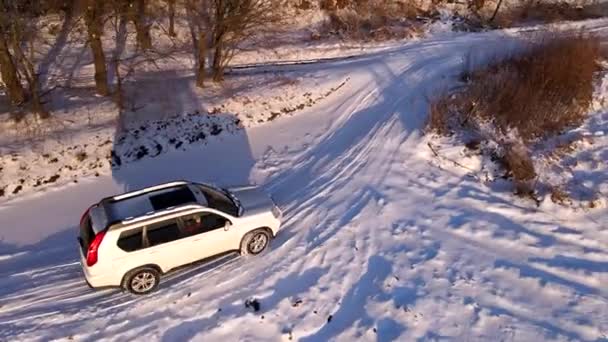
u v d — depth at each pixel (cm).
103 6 1939
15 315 1063
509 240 1274
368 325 1030
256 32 2575
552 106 1812
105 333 1014
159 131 1830
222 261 1204
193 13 2373
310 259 1205
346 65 2516
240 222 1170
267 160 1741
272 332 1015
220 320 1038
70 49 2297
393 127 1816
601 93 1991
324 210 1395
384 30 3005
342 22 3073
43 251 1310
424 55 2659
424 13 3378
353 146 1745
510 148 1586
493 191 1466
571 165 1594
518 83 1883
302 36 2928
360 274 1161
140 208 1105
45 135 1716
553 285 1133
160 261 1100
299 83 2227
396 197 1433
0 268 1241
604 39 2834
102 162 1692
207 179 1638
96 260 1033
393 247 1241
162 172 1692
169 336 1005
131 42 2445
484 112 1750
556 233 1307
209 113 1966
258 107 2052
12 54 2042
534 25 3494
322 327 1029
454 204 1406
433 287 1120
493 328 1023
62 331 1019
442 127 1694
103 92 1975
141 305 1084
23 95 1825
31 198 1553
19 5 1986
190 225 1115
